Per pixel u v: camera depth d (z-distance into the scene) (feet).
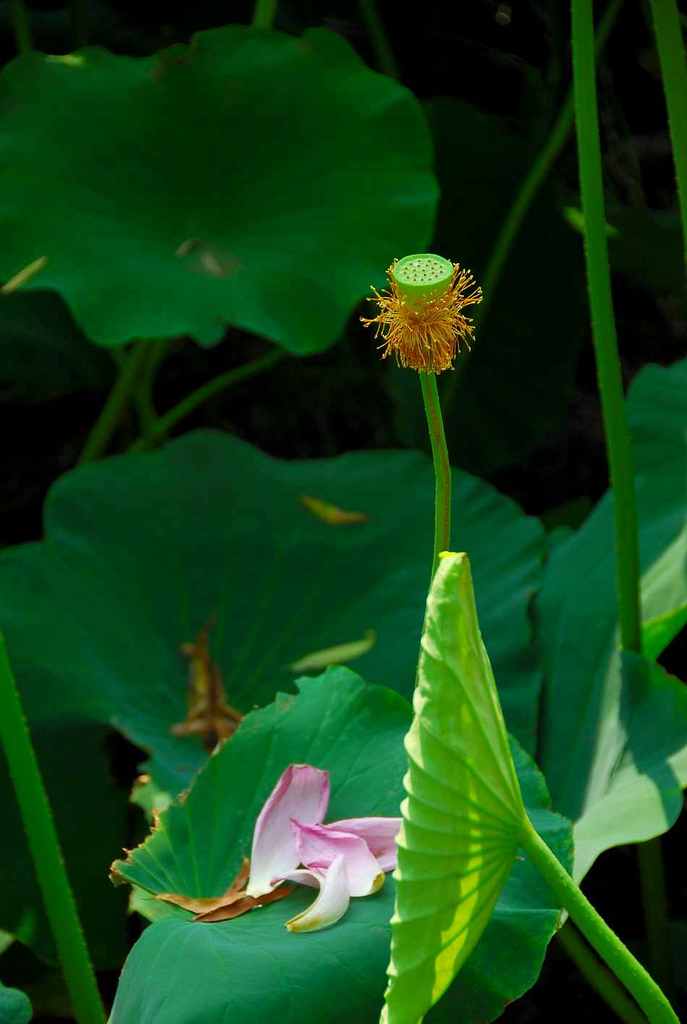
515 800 7.82
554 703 10.10
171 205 10.57
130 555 10.63
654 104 14.60
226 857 8.70
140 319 10.16
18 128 10.57
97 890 10.02
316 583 10.59
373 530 10.72
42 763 10.10
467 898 7.79
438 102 13.12
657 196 15.05
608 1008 10.63
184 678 10.35
